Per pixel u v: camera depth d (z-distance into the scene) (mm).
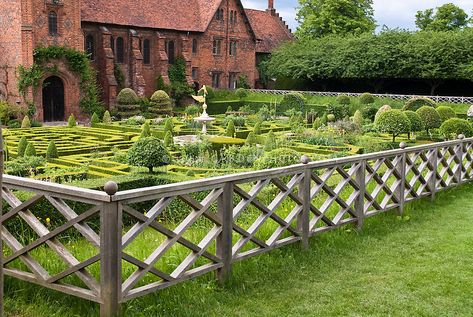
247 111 42594
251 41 54875
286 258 6730
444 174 11492
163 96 40531
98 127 31000
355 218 8172
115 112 39844
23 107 34469
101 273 4582
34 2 34969
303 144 20922
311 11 59406
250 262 6406
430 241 7852
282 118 39312
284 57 52562
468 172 12867
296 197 6848
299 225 7027
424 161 10164
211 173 12898
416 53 43875
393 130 23156
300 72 50062
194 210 5391
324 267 6625
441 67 43156
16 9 34219
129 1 44781
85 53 38156
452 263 6883
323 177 7348
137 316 4879
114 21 42500
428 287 6055
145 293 4906
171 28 46656
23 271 5402
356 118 29828
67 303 5129
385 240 7871
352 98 43625
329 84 53406
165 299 5254
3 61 35562
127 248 6754
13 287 5516
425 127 26219
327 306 5484
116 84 41781
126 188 9969
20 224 7328
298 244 7098
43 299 5246
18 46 34438
